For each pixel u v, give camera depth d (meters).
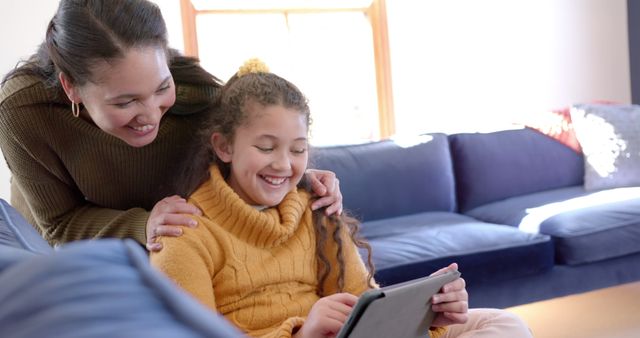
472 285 2.52
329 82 3.98
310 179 1.43
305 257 1.38
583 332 2.72
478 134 3.41
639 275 2.86
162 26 1.24
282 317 1.30
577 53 4.39
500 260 2.55
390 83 4.00
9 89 1.38
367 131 4.07
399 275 2.41
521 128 3.50
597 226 2.73
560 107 4.36
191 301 0.29
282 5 3.83
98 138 1.39
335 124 4.01
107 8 1.18
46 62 1.33
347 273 1.41
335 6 3.94
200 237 1.26
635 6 4.43
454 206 3.34
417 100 4.06
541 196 3.25
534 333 2.76
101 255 0.31
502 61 4.21
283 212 1.35
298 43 3.90
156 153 1.45
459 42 4.12
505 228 2.74
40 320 0.26
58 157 1.44
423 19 4.05
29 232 0.86
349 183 3.07
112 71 1.17
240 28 3.76
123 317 0.26
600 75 4.46
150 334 0.25
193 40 3.62
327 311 1.13
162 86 1.24
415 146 3.26
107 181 1.47
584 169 3.44
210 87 1.51
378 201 3.11
